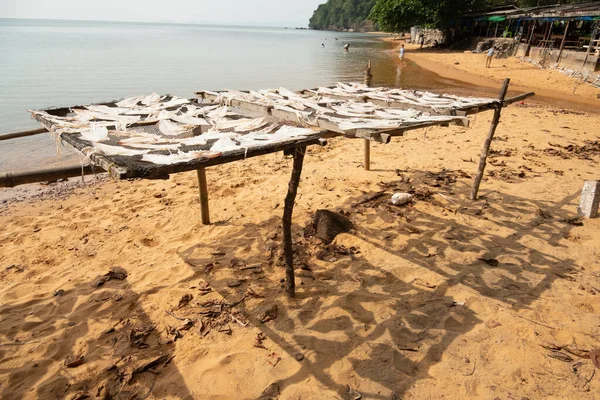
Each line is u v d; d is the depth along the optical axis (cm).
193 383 326
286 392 316
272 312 406
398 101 591
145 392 319
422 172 795
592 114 1427
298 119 460
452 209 631
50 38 6081
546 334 374
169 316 404
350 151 953
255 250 524
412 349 358
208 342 369
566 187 720
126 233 580
